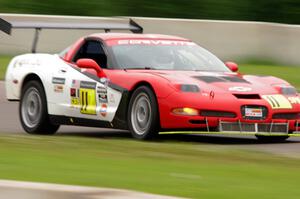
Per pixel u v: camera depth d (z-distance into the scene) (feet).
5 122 137.28
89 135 122.72
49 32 233.14
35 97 123.54
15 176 69.72
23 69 126.62
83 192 57.47
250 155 92.32
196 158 87.45
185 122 104.53
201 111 104.68
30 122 124.06
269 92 109.40
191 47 121.19
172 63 115.96
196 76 110.42
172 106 104.83
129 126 109.91
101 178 69.41
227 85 108.47
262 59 223.92
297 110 109.50
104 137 118.73
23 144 98.68
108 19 228.84
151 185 66.18
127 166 78.48
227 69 119.34
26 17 229.45
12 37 234.38
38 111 122.62
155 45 118.83
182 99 104.68
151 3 265.95
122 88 110.63
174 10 264.31
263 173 75.82
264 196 61.93
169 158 86.79
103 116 113.70
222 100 105.40
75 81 117.70
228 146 105.40
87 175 71.10
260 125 106.93
